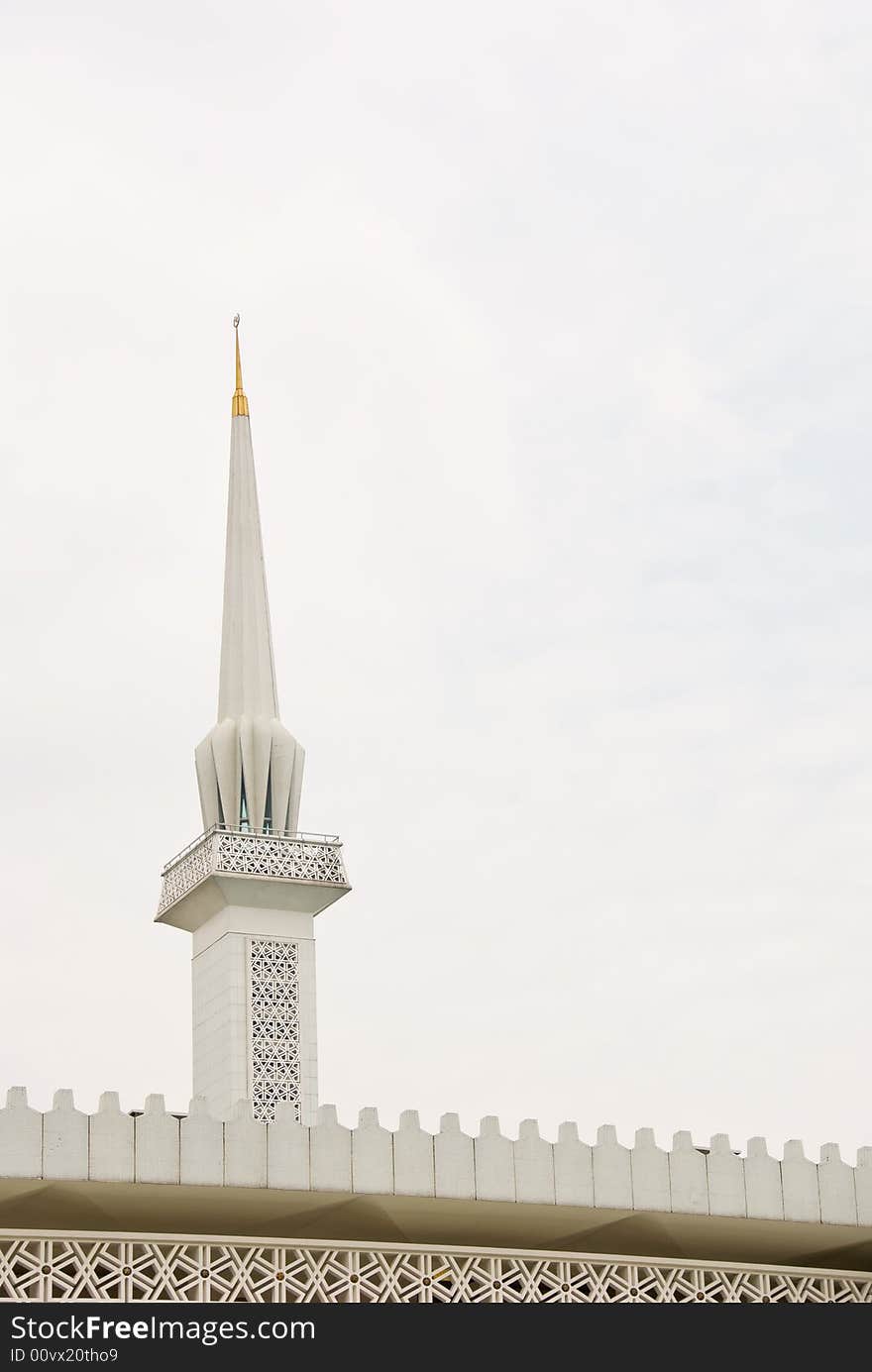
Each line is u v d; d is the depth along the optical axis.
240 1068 72.38
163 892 77.25
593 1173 37.00
